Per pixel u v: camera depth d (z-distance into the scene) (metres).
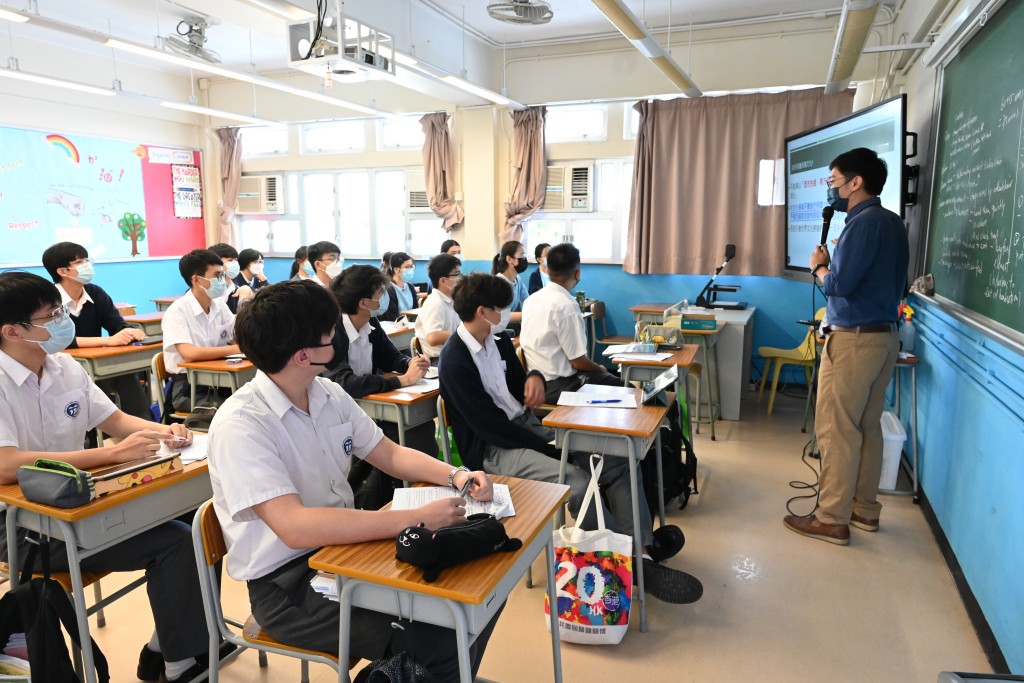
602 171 6.33
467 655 1.18
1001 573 1.98
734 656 2.05
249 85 7.52
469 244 6.78
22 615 1.52
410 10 4.90
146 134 7.27
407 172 7.14
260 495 1.29
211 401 3.28
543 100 6.21
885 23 4.98
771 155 5.48
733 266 5.73
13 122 6.06
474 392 2.38
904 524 2.98
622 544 2.05
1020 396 1.88
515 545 1.29
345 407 1.58
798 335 5.68
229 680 1.96
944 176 3.11
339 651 1.30
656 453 2.76
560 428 2.23
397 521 1.32
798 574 2.55
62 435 1.84
